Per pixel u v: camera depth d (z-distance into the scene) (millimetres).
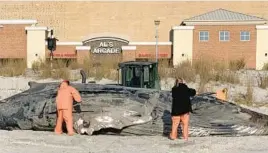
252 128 16797
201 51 45656
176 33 45625
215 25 45562
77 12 53438
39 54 44812
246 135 16672
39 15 53656
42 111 16969
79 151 13242
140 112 16609
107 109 16516
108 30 52875
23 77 33781
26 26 45750
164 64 36031
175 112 14969
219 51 45562
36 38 45000
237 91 28672
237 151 13500
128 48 44438
